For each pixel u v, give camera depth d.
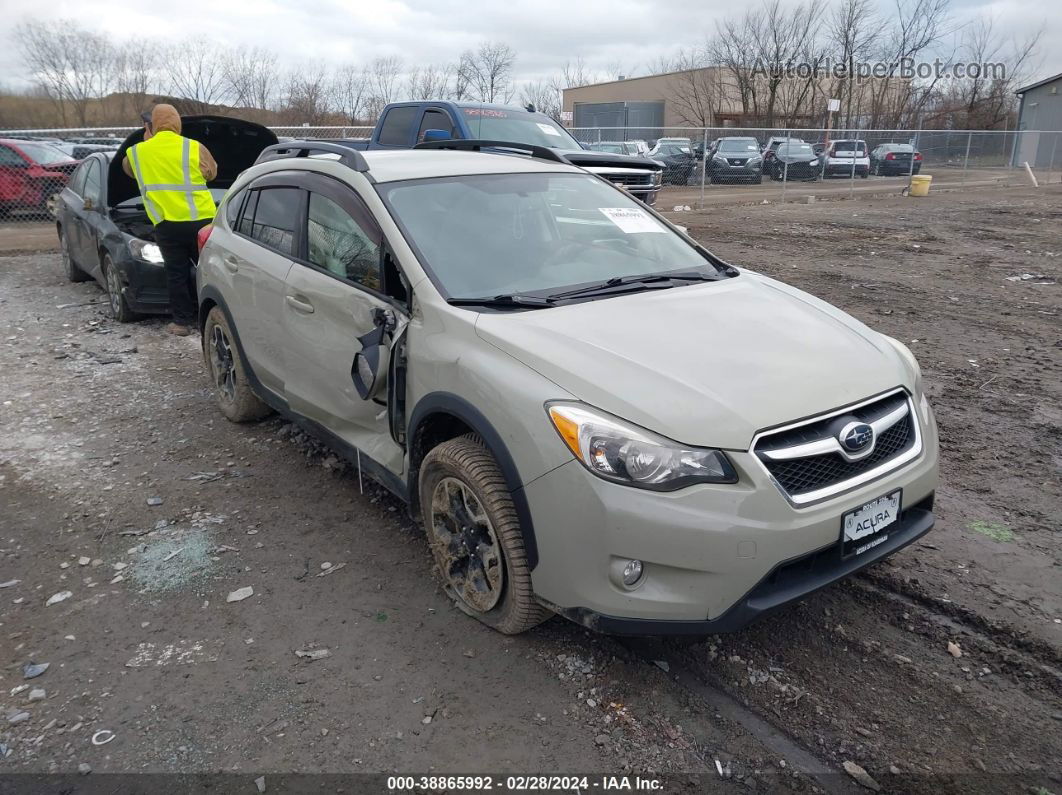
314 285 4.09
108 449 5.16
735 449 2.69
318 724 2.83
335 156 4.41
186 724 2.84
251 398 5.28
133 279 7.78
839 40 43.41
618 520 2.67
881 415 3.05
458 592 3.46
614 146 22.38
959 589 3.57
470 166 4.29
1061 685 2.99
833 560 2.89
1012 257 11.87
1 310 8.84
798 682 3.03
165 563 3.86
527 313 3.33
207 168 7.43
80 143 17.61
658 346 3.08
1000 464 4.82
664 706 2.90
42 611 3.51
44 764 2.68
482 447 3.19
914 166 27.95
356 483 4.64
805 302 3.86
